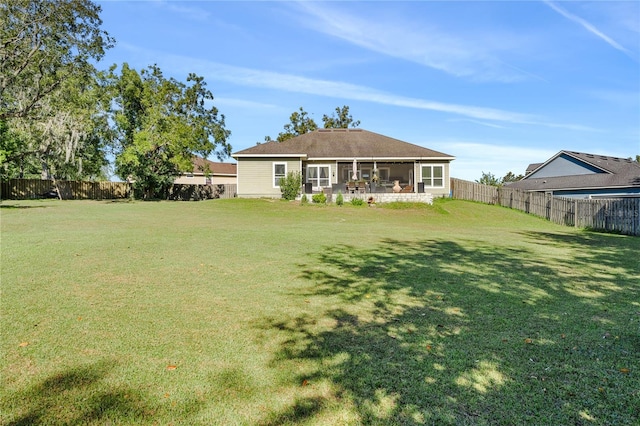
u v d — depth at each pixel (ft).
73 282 16.56
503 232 42.55
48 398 7.93
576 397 8.24
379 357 10.10
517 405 7.92
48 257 21.18
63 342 10.62
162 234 31.68
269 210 59.82
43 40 67.15
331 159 80.48
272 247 27.02
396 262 22.81
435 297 15.64
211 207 62.64
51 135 73.51
